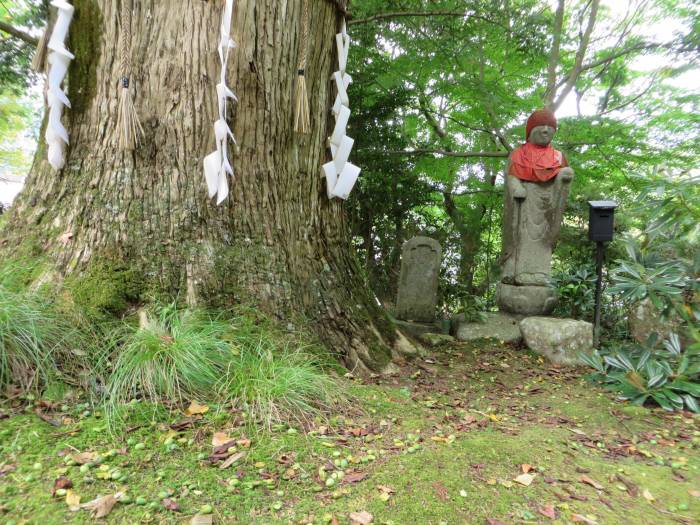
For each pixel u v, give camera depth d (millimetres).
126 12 2697
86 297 2490
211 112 2842
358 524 1604
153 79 2773
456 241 9812
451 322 5566
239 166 2961
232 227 2930
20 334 2156
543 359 4555
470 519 1690
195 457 1879
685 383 3299
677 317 4422
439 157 9688
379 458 2068
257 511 1633
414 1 7027
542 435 2564
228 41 2666
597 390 3648
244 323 2752
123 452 1834
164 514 1544
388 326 3900
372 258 8305
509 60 9664
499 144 11047
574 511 1803
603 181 8797
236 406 2268
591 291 5797
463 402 3107
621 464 2326
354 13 6961
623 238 5008
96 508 1512
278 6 3033
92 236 2660
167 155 2797
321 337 3193
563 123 8852
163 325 2471
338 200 3684
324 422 2340
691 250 4379
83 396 2135
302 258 3270
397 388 3127
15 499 1513
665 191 3619
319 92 3463
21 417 1904
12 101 10766
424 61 8031
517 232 5438
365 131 7680
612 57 8812
